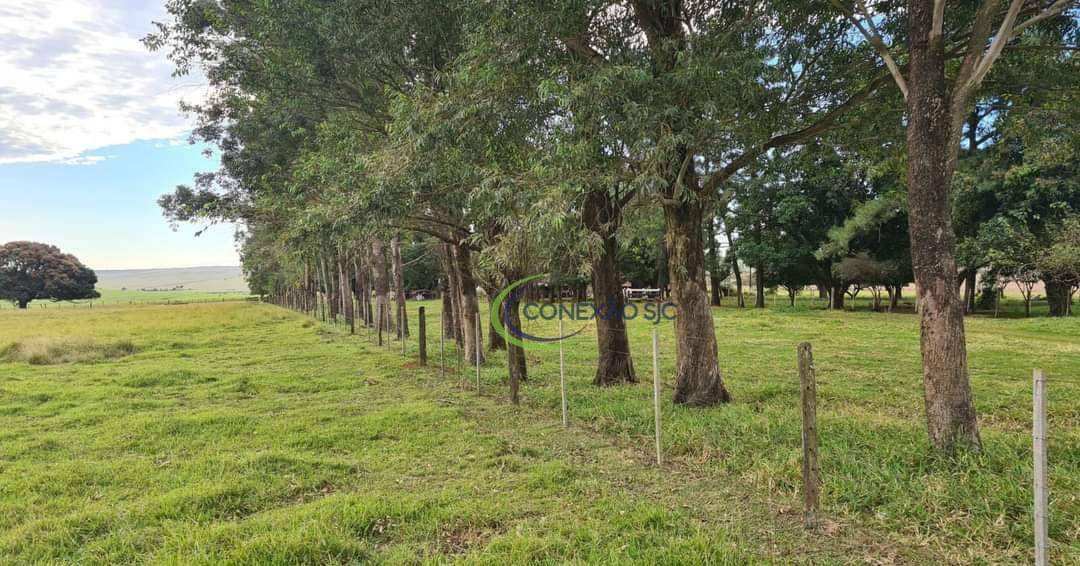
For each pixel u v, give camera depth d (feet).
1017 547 11.81
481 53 21.62
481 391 32.35
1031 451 16.94
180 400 31.71
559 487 16.46
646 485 16.70
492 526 14.10
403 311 63.36
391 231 33.42
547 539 12.90
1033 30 25.32
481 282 42.37
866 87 25.43
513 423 24.77
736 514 14.43
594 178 19.93
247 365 46.75
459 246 41.98
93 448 21.79
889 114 28.25
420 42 33.78
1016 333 59.82
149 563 12.23
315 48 33.40
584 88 18.60
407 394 32.17
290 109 37.86
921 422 22.53
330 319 106.73
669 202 25.03
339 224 27.02
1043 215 73.82
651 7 24.12
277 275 162.09
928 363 17.33
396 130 24.29
